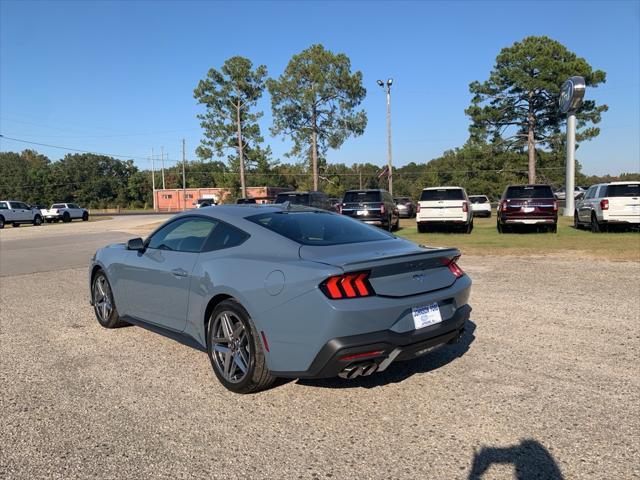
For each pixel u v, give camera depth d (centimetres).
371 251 395
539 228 1859
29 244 1939
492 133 5209
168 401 389
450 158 8238
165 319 485
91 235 2394
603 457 295
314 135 5822
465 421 344
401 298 366
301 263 365
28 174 10844
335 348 338
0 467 298
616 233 1596
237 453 311
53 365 476
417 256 378
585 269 927
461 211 1720
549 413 352
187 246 471
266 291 368
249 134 6166
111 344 544
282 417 358
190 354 507
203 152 6175
